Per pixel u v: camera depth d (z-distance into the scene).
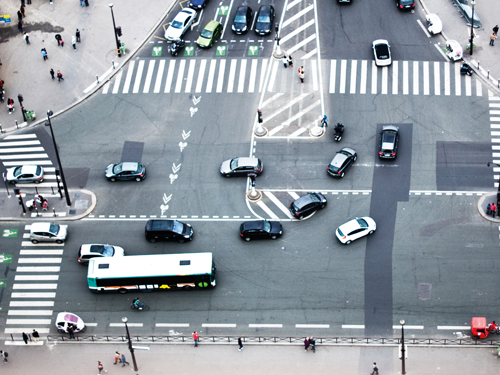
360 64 101.06
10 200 90.19
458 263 83.38
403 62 101.00
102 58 103.94
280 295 81.75
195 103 98.31
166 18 108.56
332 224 86.75
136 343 79.12
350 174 90.75
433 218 86.81
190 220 87.88
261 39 104.62
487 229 85.75
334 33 104.75
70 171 92.56
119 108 98.38
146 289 82.00
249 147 93.75
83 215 88.56
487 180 89.75
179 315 80.88
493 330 78.00
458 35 104.06
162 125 96.38
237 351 78.25
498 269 82.81
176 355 78.25
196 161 92.88
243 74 100.94
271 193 89.62
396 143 91.44
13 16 109.88
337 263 83.75
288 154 92.88
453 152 92.25
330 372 76.44
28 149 94.94
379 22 105.81
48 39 106.69
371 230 85.25
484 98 97.19
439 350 77.69
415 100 97.25
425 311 80.25
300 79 99.62
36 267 84.75
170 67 102.31
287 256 84.50
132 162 91.06
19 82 101.75
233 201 89.19
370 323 79.69
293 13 107.62
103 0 111.38
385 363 76.88
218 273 83.44
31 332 80.44
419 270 82.94
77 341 79.56
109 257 81.62
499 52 101.81
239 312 80.88
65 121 97.44
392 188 89.44
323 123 94.38
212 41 103.62
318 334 79.19
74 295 82.69
